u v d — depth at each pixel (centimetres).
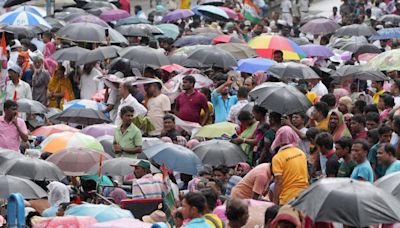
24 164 2948
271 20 8088
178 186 3191
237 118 3806
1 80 4116
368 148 2731
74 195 3002
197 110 4056
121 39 5016
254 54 4912
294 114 3384
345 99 3659
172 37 5984
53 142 3322
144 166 3036
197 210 2295
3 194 2719
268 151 3344
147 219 2725
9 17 5481
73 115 3888
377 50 5394
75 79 4700
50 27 5494
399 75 4406
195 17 6994
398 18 6850
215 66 4512
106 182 3200
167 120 3641
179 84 4328
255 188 2853
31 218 2641
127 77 4216
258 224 2481
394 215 2061
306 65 4319
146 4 8950
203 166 3162
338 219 2047
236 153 3319
